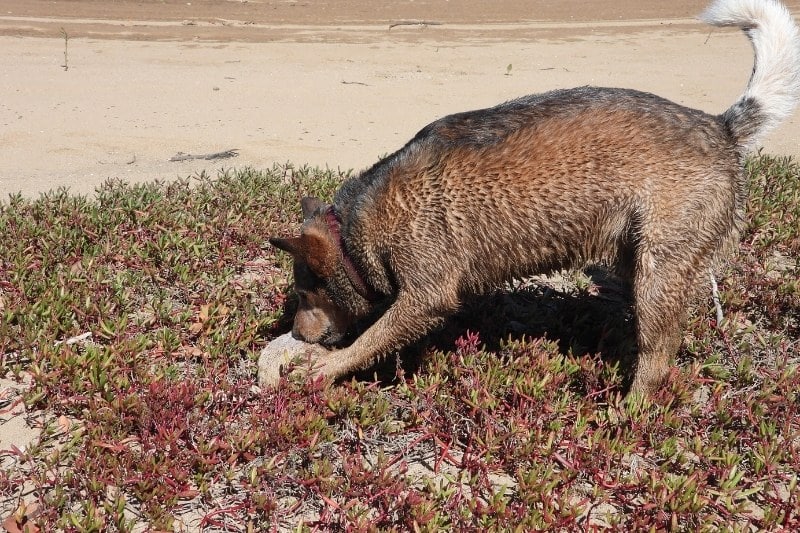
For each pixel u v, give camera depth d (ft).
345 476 10.69
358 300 11.62
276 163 15.47
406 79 24.71
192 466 10.68
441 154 11.18
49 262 12.75
